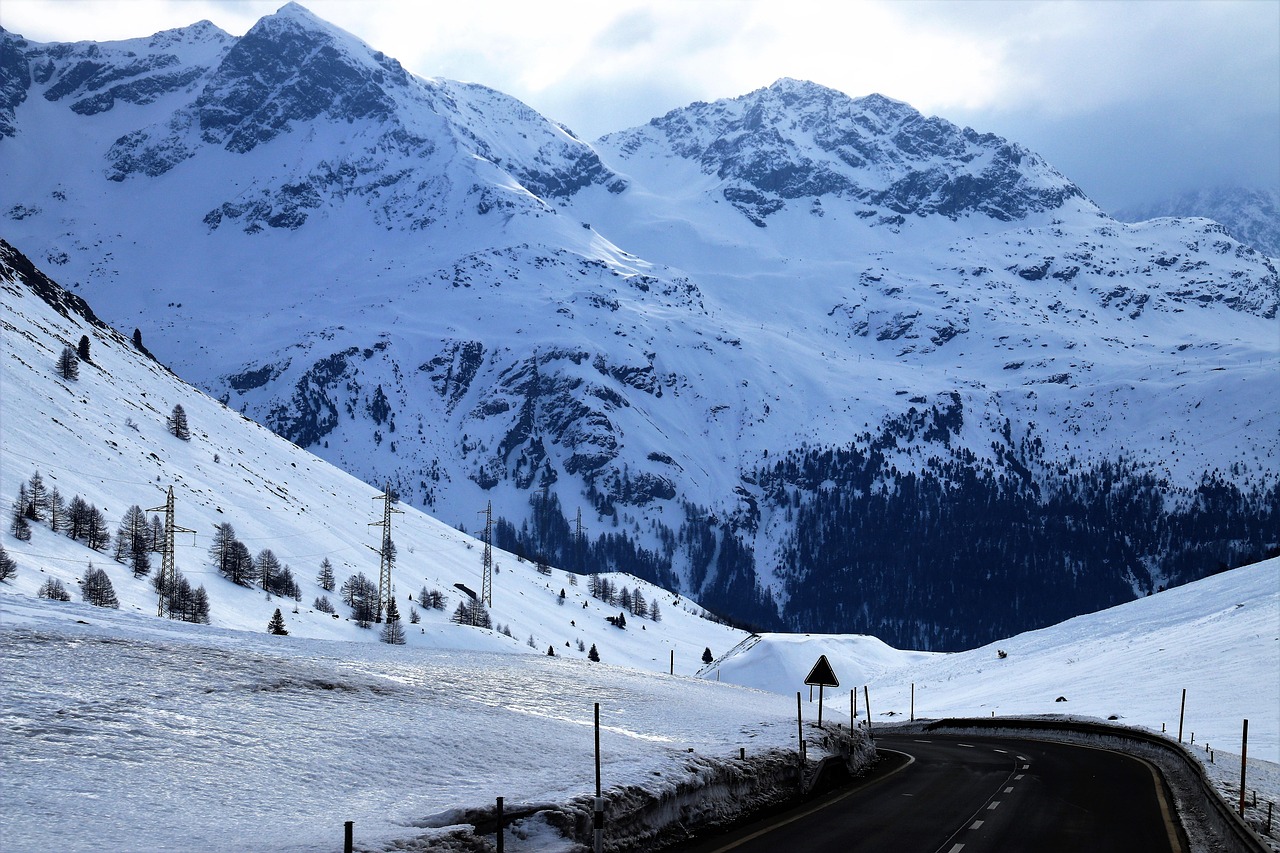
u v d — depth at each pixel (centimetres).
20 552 10075
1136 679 9512
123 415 17638
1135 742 5450
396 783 2530
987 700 10319
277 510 17725
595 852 2036
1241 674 8762
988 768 4234
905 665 17138
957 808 2994
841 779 3769
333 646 5741
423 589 16625
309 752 2712
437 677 4772
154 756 2489
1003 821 2758
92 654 3444
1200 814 2941
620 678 6762
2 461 12450
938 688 12850
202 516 15200
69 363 17400
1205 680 8812
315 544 17088
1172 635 11569
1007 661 13688
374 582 16300
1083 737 6166
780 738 3859
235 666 3675
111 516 13025
